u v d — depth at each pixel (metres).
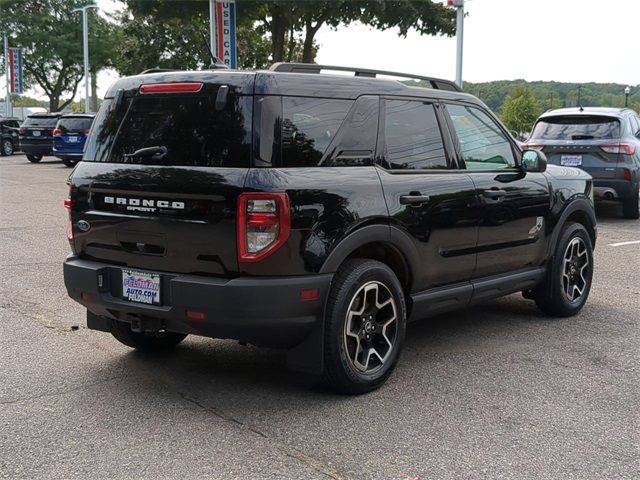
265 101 4.00
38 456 3.63
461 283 5.25
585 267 6.50
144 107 4.40
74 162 24.05
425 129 4.98
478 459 3.61
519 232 5.68
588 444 3.80
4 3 43.06
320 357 4.22
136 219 4.26
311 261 4.05
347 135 4.39
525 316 6.43
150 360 5.12
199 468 3.50
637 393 4.53
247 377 4.79
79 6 44.50
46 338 5.59
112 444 3.76
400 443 3.79
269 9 24.06
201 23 25.22
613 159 11.64
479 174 5.32
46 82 46.56
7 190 16.22
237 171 3.94
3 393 4.47
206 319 4.00
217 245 3.96
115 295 4.43
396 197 4.55
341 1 21.88
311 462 3.57
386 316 4.61
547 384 4.68
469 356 5.26
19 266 8.16
